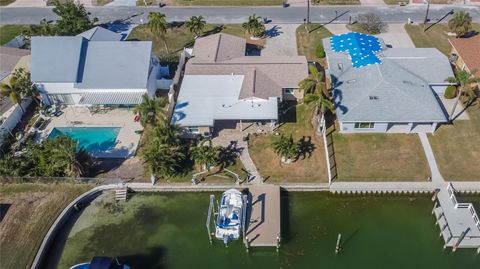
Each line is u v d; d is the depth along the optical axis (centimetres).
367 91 6147
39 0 10231
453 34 8206
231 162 5838
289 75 6675
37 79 6556
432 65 6688
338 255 4869
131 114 6762
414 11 9062
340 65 6869
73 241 5172
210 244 5075
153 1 9912
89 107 6931
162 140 5591
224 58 7219
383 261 4806
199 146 5744
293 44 8181
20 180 5681
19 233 5128
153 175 5628
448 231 4903
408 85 6256
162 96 6981
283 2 9631
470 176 5462
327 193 5481
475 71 5981
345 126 6075
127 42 6800
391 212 5278
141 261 4931
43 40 6731
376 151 5856
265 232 5012
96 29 7600
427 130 6094
